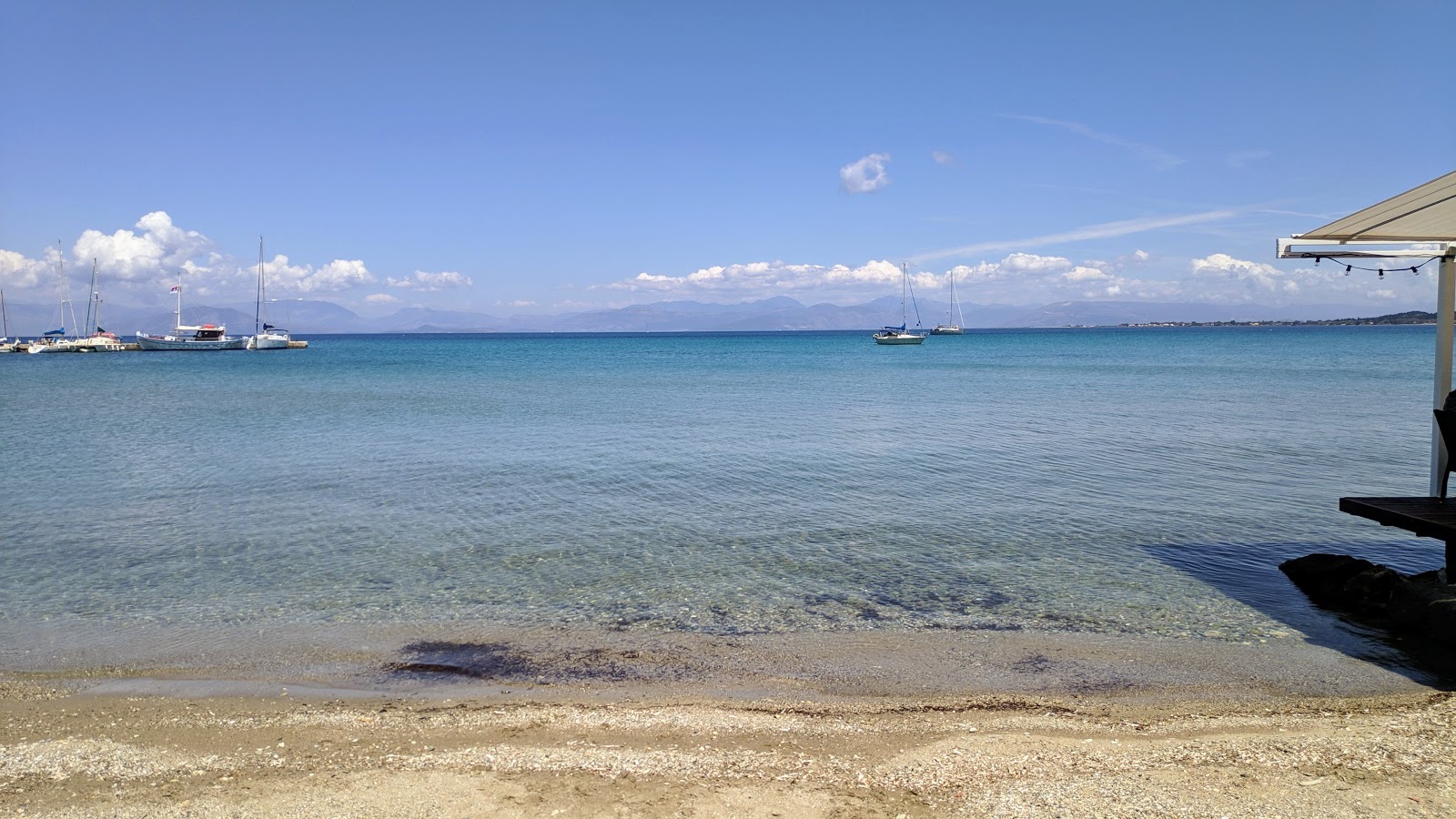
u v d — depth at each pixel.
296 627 10.17
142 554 13.29
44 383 56.62
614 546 13.70
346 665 9.01
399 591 11.52
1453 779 6.21
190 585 11.77
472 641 9.73
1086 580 11.79
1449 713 7.46
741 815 5.88
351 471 20.53
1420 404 35.56
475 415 33.91
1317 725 7.33
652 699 8.13
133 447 25.05
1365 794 6.03
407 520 15.54
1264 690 8.20
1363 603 10.50
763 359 99.06
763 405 37.97
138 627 10.16
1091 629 9.95
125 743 7.18
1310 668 8.73
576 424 30.44
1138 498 17.05
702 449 24.06
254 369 76.06
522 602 11.07
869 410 35.12
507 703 8.02
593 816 5.88
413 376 64.75
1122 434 26.81
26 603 11.02
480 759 6.80
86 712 7.84
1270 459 21.69
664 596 11.23
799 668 8.89
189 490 18.30
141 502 17.09
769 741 7.17
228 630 10.08
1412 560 12.52
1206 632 9.77
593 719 7.62
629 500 17.09
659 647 9.50
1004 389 46.81
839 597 11.17
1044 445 24.45
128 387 52.62
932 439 26.03
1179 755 6.77
